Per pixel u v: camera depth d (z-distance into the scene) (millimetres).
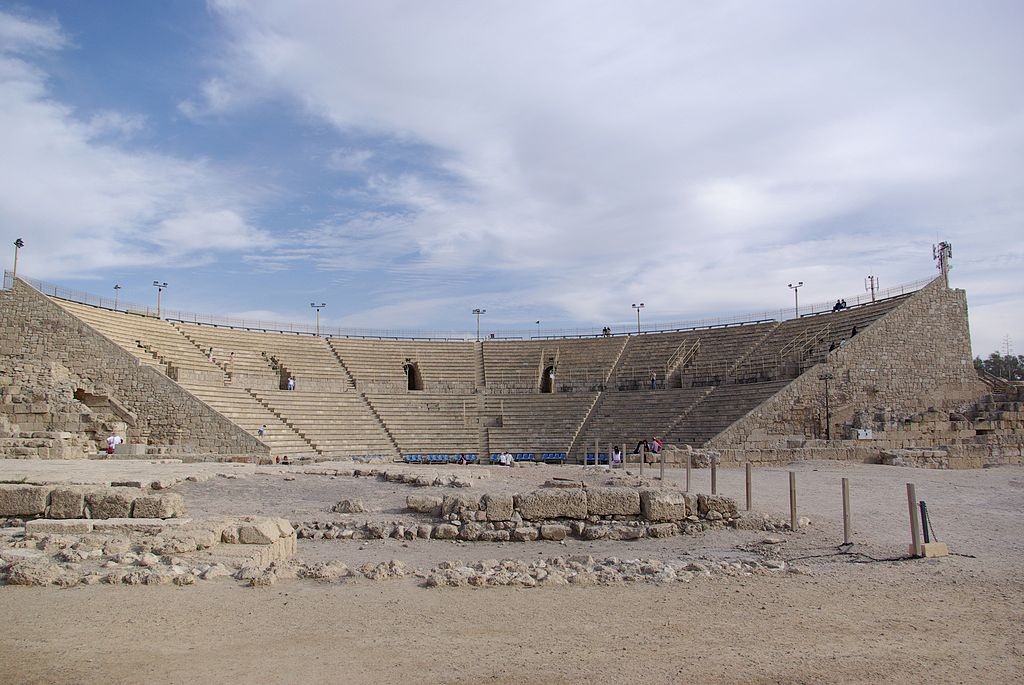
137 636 8500
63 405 46125
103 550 12820
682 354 67000
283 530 14750
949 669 7730
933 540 16156
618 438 56125
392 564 12625
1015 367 103812
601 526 17578
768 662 7887
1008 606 10562
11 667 7387
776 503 22531
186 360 56656
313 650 8133
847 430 50438
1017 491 27109
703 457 38812
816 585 11891
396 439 57344
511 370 71438
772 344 62188
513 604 10414
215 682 7027
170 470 28500
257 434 49062
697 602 10633
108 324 54281
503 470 32625
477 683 7133
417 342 75375
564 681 7219
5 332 48594
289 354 66312
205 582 11320
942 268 58625
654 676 7395
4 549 12742
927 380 55000
